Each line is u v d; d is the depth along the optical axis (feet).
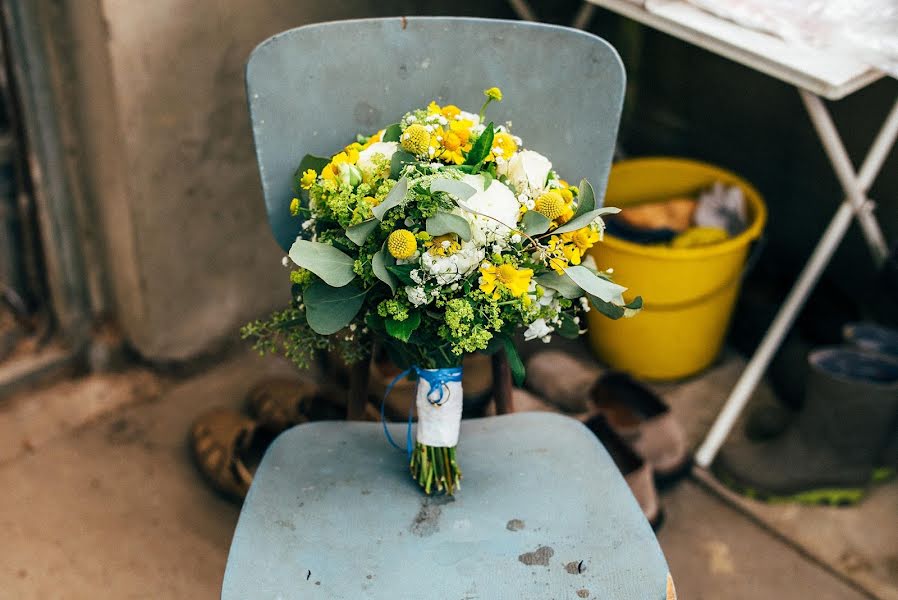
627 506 3.72
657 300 6.45
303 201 3.89
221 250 6.71
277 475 3.84
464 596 3.34
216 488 5.97
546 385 6.42
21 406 6.59
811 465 5.95
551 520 3.66
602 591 3.37
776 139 7.34
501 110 4.04
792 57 4.87
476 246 3.25
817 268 5.88
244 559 3.44
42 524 5.82
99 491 6.06
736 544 5.88
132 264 6.35
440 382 3.62
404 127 3.61
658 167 7.06
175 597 5.44
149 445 6.41
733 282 6.61
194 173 6.26
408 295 3.24
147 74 5.69
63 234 6.42
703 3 5.15
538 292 3.41
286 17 6.22
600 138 3.99
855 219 7.01
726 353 7.30
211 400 6.79
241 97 6.25
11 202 6.40
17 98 5.91
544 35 3.90
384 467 3.92
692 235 6.49
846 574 5.65
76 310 6.72
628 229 6.59
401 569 3.44
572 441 4.09
